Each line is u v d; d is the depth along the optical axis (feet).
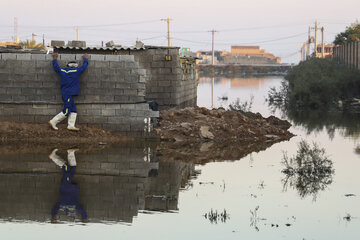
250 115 82.89
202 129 65.62
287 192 38.45
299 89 129.70
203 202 35.37
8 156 49.65
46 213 31.99
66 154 51.37
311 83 130.72
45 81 59.47
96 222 30.50
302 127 82.23
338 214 32.81
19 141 58.03
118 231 28.91
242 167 47.75
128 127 61.00
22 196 35.63
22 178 40.86
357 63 158.10
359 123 88.38
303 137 69.77
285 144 63.05
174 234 28.53
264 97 154.61
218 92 185.88
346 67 156.46
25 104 59.88
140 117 60.80
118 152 53.67
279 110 116.57
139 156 51.78
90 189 38.01
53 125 59.06
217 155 54.13
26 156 49.83
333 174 44.91
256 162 50.34
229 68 620.90
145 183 40.34
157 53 81.05
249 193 38.01
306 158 52.31
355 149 58.59
